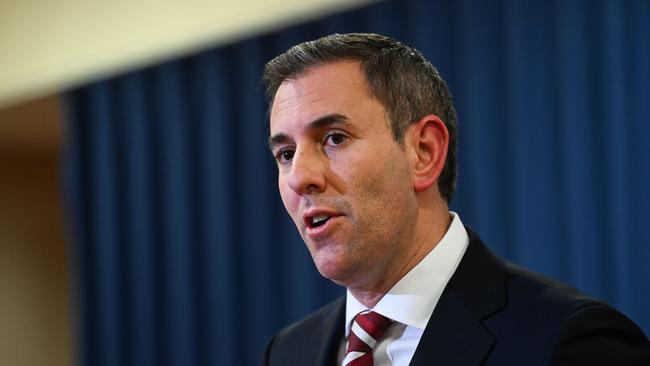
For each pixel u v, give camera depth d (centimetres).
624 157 333
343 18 425
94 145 559
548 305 164
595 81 345
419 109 178
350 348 180
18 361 574
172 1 510
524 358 157
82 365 562
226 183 482
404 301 177
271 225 463
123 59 535
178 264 506
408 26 403
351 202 168
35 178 672
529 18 362
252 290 471
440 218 183
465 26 383
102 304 557
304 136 171
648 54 332
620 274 332
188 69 509
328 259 170
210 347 493
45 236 630
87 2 558
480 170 373
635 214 330
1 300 571
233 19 475
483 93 375
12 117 621
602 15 343
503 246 368
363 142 170
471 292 173
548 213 353
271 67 183
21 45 599
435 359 167
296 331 212
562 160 351
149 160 527
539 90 358
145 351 527
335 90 171
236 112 483
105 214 550
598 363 153
